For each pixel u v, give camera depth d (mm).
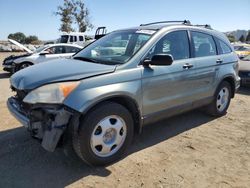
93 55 4332
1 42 40562
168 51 4320
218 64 5258
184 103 4633
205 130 4996
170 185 3260
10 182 3260
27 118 3445
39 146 4145
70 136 3324
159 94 4113
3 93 8133
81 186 3203
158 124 5234
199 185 3273
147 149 4164
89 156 3391
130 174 3469
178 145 4332
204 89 5020
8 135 4566
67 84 3207
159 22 5168
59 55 12445
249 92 8555
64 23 37969
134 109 3854
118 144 3713
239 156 4004
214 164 3762
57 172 3480
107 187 3197
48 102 3162
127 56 3926
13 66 12133
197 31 4973
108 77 3480
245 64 9141
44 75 3465
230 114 5988
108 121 3508
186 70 4496
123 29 4863
